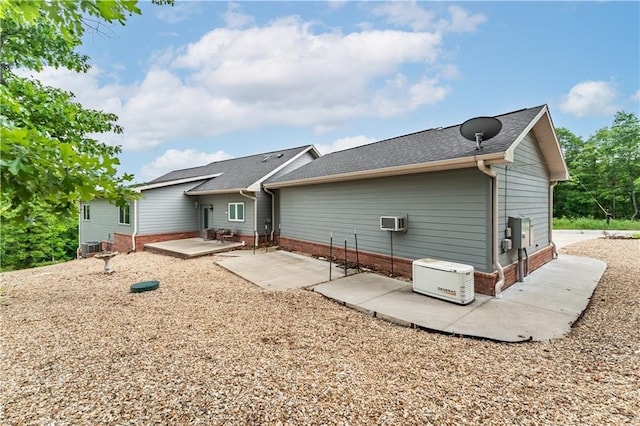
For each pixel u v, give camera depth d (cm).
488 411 263
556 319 484
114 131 745
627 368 336
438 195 685
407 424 245
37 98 567
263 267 888
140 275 846
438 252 689
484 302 562
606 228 2017
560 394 288
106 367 334
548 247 916
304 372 327
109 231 1538
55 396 281
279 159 1515
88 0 161
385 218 758
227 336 424
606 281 703
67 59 657
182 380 306
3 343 400
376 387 299
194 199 1559
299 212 1124
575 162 2831
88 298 627
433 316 497
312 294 638
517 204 722
